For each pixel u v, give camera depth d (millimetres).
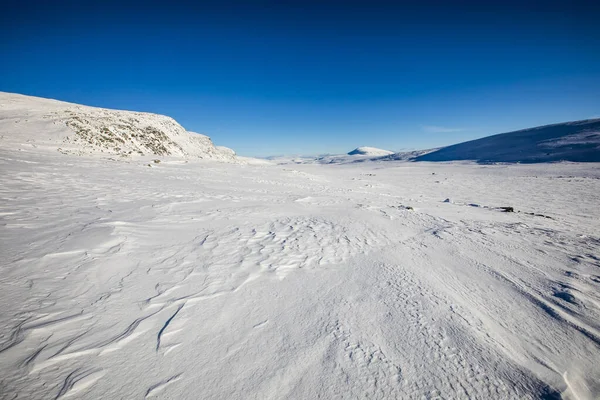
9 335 2168
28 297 2660
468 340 2564
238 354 2242
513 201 16406
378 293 3418
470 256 5066
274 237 5441
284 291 3346
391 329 2678
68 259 3459
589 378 2193
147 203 6930
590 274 4328
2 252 3449
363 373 2107
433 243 5805
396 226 7145
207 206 7461
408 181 29688
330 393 1929
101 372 1968
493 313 3111
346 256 4727
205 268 3764
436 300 3314
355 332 2600
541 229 7660
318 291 3400
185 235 4965
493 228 7441
